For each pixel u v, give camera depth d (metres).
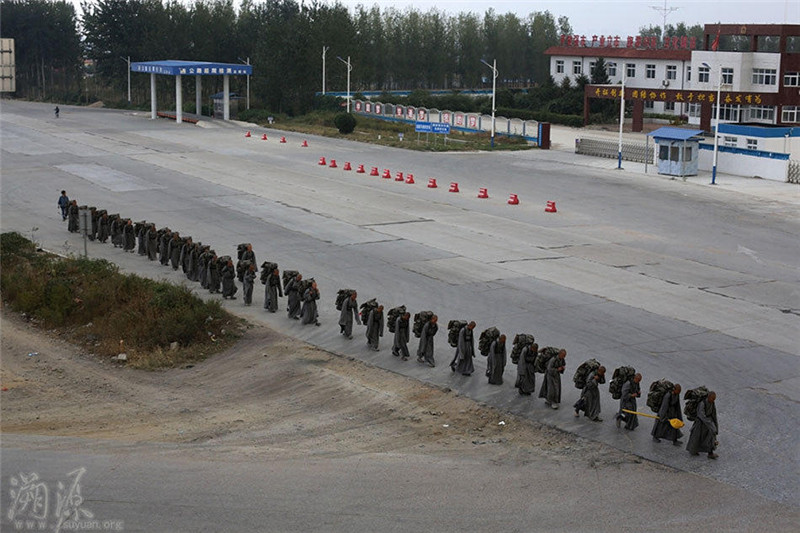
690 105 86.75
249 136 78.06
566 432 18.73
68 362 23.86
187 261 30.98
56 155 63.47
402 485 15.67
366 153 67.62
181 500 14.66
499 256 34.69
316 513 14.34
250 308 27.98
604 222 42.03
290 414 19.86
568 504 15.09
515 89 124.19
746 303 28.75
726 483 16.23
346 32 109.25
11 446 17.28
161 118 96.88
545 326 25.86
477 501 15.07
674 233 39.72
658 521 14.52
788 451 17.72
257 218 41.41
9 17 136.00
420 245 36.41
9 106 113.50
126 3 124.19
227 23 124.69
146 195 47.38
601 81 95.06
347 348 24.27
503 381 21.81
